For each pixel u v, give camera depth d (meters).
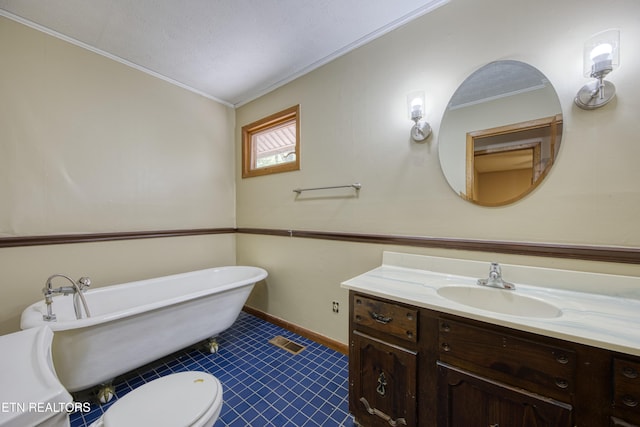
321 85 2.22
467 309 1.02
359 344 1.32
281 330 2.46
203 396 0.98
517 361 0.92
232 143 3.07
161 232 2.46
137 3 1.62
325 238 2.19
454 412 1.04
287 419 1.42
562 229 1.25
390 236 1.81
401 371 1.18
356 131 2.00
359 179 1.99
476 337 1.00
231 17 1.74
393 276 1.51
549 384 0.86
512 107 1.37
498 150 1.42
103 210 2.13
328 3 1.62
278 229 2.58
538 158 1.30
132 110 2.29
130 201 2.28
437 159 1.62
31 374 0.64
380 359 1.25
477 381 0.99
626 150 1.11
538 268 1.29
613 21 1.13
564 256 1.24
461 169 1.54
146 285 2.15
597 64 1.10
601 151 1.16
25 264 1.77
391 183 1.82
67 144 1.95
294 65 2.28
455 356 1.04
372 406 1.27
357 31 1.87
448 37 1.58
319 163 2.23
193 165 2.72
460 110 1.54
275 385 1.69
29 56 1.79
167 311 1.70
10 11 1.68
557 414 0.84
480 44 1.47
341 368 1.87
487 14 1.45
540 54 1.30
